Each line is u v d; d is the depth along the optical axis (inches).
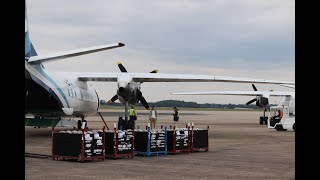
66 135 549.3
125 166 504.1
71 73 1049.5
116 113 3267.7
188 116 3378.4
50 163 527.5
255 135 1131.9
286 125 1334.9
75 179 400.5
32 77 865.5
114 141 571.2
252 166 515.5
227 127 1587.1
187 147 673.0
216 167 502.6
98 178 408.5
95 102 1146.7
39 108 976.3
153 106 1237.1
